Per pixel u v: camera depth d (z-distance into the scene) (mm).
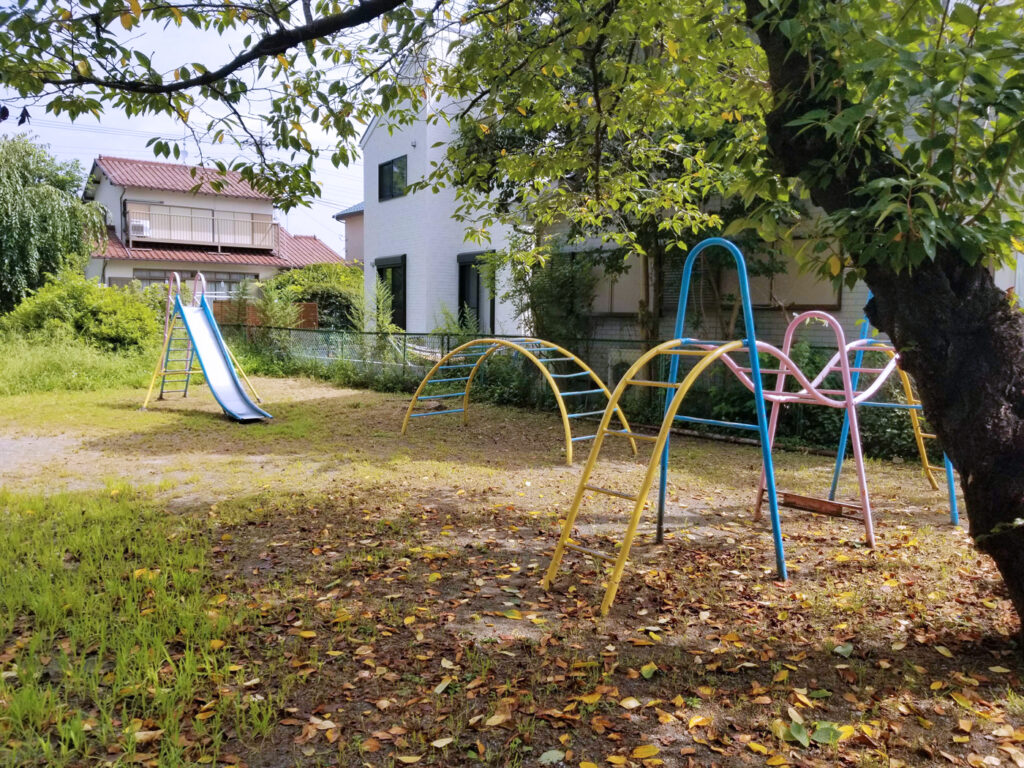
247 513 5703
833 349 9227
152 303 20141
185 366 15961
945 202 2732
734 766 2486
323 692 2965
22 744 2523
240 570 4426
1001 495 2986
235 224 28156
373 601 3949
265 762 2498
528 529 5461
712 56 5219
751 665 3215
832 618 3764
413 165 18641
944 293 3037
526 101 5965
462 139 10992
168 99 4684
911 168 2842
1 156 19141
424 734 2662
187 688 2869
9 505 5742
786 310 10156
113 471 7316
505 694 2945
